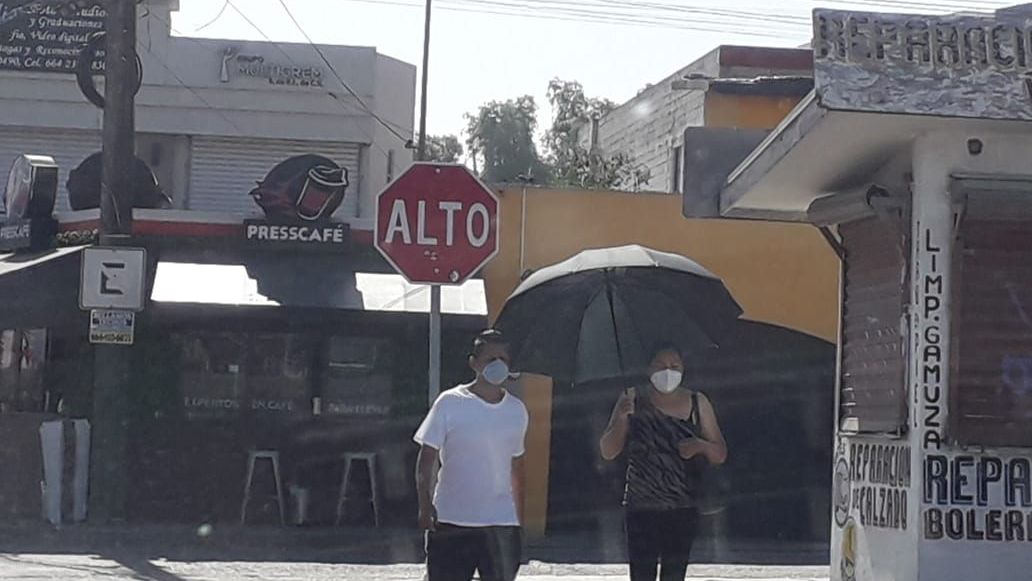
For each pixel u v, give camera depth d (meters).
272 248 20.30
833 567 11.09
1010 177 9.45
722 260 19.42
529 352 10.25
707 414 9.94
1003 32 8.65
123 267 16.83
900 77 8.57
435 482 9.34
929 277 9.49
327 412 19.50
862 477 10.48
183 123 28.97
